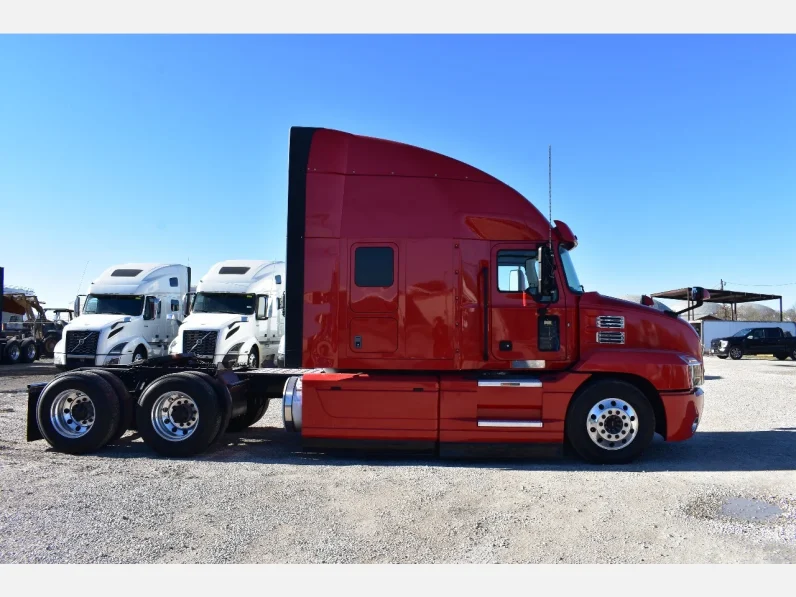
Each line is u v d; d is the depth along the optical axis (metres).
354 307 7.57
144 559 4.20
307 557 4.26
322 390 7.55
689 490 6.07
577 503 5.61
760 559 4.27
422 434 7.43
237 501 5.61
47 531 4.75
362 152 7.78
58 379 7.84
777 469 7.10
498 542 4.57
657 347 7.68
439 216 7.67
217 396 7.89
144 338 18.70
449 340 7.55
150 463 7.30
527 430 7.34
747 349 33.38
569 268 7.93
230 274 18.12
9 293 30.95
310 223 7.64
